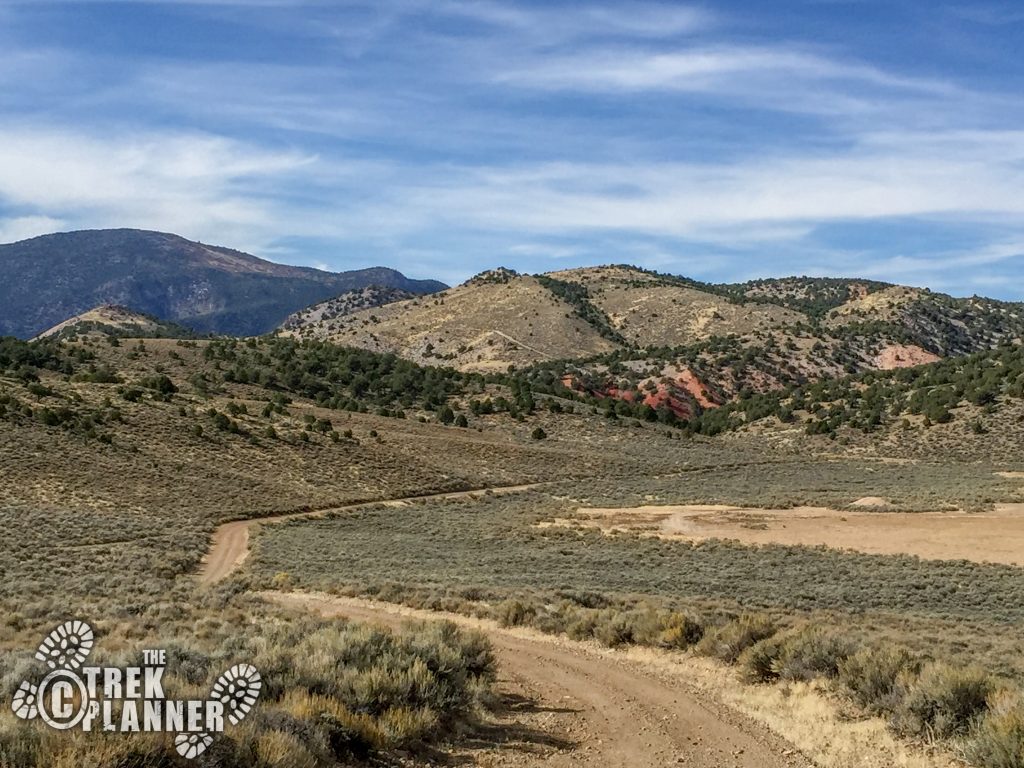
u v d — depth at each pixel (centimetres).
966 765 998
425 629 1633
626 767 1018
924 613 3064
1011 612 3192
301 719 867
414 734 1026
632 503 7469
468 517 7181
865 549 5122
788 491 7919
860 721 1216
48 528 5075
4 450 6712
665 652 1900
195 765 703
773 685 1515
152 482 7000
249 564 4503
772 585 3725
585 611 2420
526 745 1100
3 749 652
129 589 3141
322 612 2656
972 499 6606
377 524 6769
